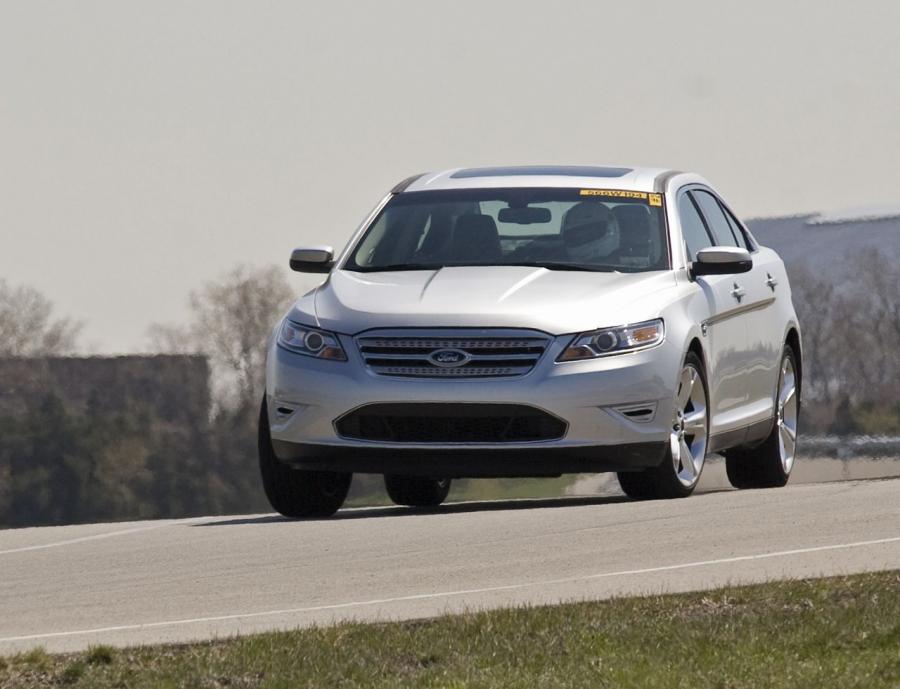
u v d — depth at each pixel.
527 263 32.41
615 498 37.00
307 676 17.86
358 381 30.16
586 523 28.12
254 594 23.09
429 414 29.80
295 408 30.67
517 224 33.38
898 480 33.69
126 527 33.78
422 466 30.05
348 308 30.92
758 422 35.47
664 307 31.06
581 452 29.77
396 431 30.11
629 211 33.56
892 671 16.75
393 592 22.77
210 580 24.39
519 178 34.88
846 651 17.80
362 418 30.28
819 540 25.09
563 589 22.25
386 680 17.52
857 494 30.36
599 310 30.41
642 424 30.16
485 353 29.95
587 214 33.41
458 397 29.72
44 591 24.27
